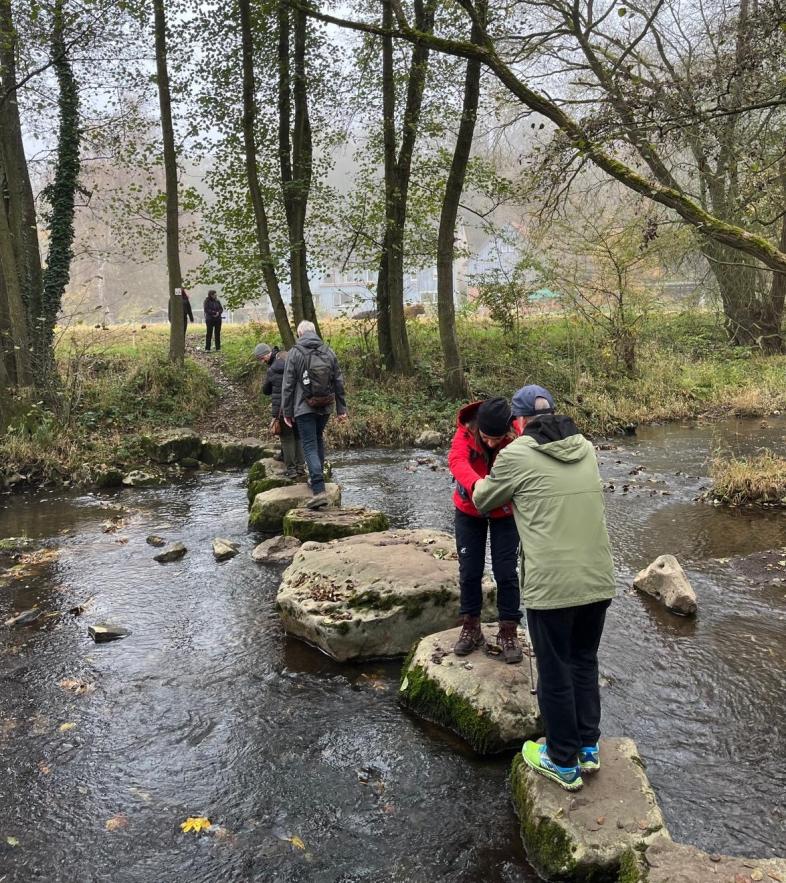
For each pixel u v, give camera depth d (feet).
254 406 49.01
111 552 23.68
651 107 24.64
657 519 25.32
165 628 17.69
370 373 54.24
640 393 50.90
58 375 43.34
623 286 53.62
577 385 50.52
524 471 10.00
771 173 28.91
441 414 47.06
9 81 40.45
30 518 28.37
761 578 19.39
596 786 10.35
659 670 14.89
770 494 26.96
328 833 10.53
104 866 10.01
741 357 61.98
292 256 51.75
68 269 46.65
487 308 59.11
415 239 55.62
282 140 52.11
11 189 43.11
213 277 51.78
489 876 9.66
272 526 25.70
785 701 13.58
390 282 53.31
